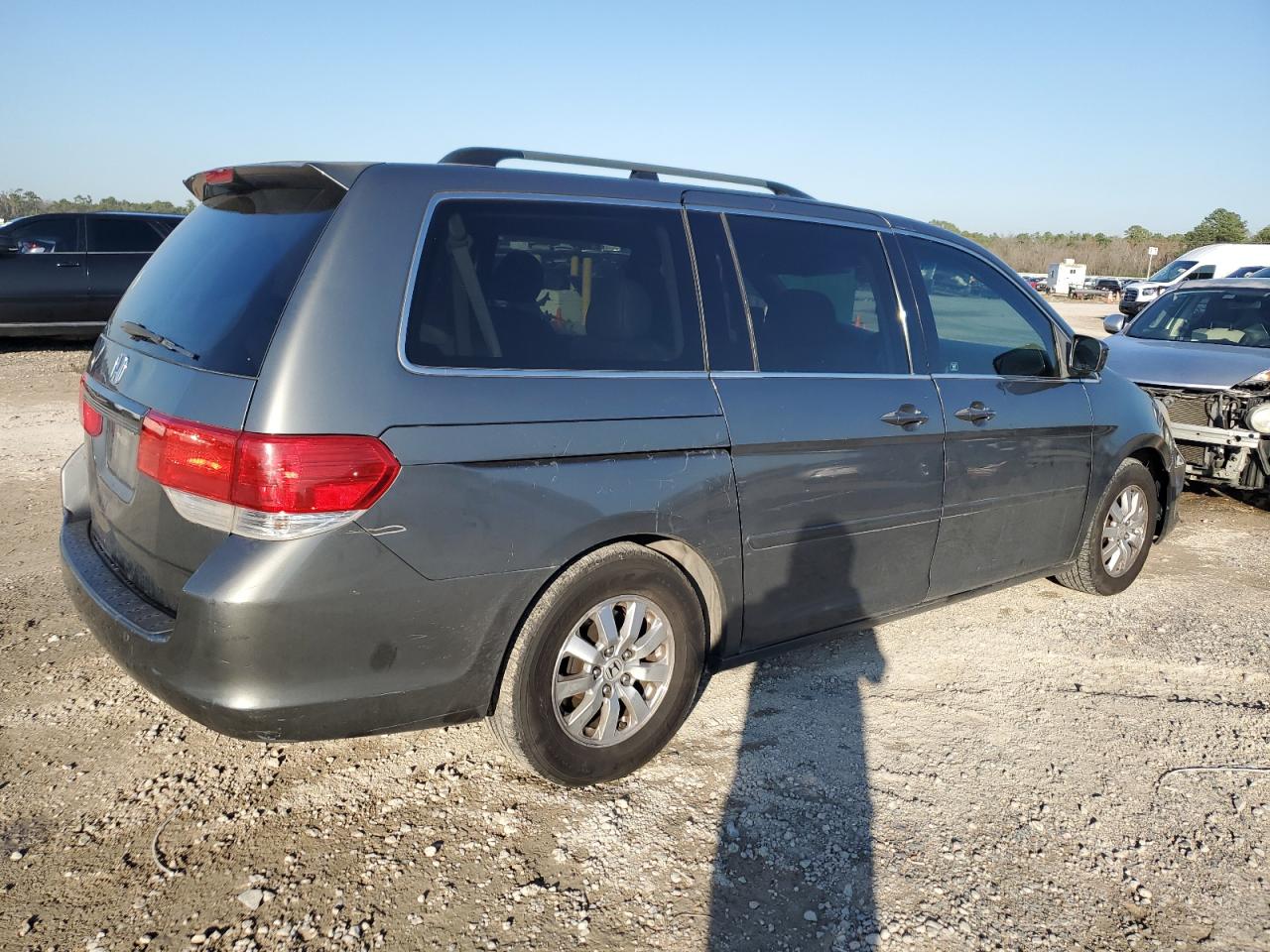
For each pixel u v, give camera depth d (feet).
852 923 8.14
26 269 39.55
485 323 8.89
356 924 7.91
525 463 8.77
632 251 10.12
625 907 8.25
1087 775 10.61
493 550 8.63
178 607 8.23
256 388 7.79
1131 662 13.64
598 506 9.20
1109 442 15.26
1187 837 9.53
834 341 11.65
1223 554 19.13
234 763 10.30
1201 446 22.00
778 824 9.50
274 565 7.69
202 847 8.86
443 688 8.71
